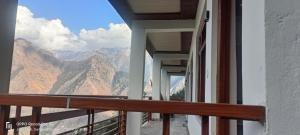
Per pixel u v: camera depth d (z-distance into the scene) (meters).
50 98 1.42
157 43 9.99
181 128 9.98
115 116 5.11
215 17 3.19
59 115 2.53
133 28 6.77
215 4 3.20
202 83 4.95
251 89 1.46
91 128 3.38
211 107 1.29
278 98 1.23
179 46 10.50
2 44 2.32
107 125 4.65
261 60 1.31
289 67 1.24
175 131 9.18
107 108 1.37
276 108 1.22
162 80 16.81
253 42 1.45
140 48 6.76
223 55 2.83
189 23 6.56
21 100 1.44
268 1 1.29
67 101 1.40
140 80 6.75
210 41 3.27
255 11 1.42
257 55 1.37
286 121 1.21
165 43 9.95
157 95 12.47
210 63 3.21
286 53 1.25
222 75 2.80
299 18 1.26
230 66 2.81
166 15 6.45
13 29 2.44
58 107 1.41
